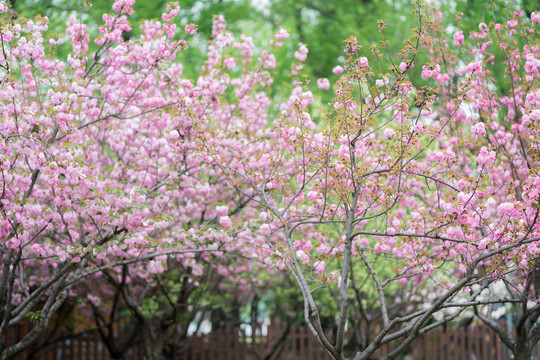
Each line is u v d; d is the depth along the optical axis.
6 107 6.95
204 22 18.22
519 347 7.39
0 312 7.64
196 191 8.80
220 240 8.09
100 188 7.20
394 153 6.30
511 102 8.27
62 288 8.05
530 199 5.81
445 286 7.11
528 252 6.15
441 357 11.70
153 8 16.55
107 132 9.07
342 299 5.93
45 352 11.35
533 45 7.95
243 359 12.34
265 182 7.59
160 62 8.15
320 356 11.98
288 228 7.18
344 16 19.61
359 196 6.70
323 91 14.24
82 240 7.66
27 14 12.82
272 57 9.61
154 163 8.17
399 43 14.97
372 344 6.02
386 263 10.41
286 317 14.89
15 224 6.91
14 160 7.01
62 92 7.39
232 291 13.82
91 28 13.80
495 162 7.77
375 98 6.37
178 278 10.48
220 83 8.85
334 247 6.81
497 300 6.05
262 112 9.95
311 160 6.71
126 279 9.60
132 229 7.05
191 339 12.16
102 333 11.26
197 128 7.58
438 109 8.48
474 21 10.41
